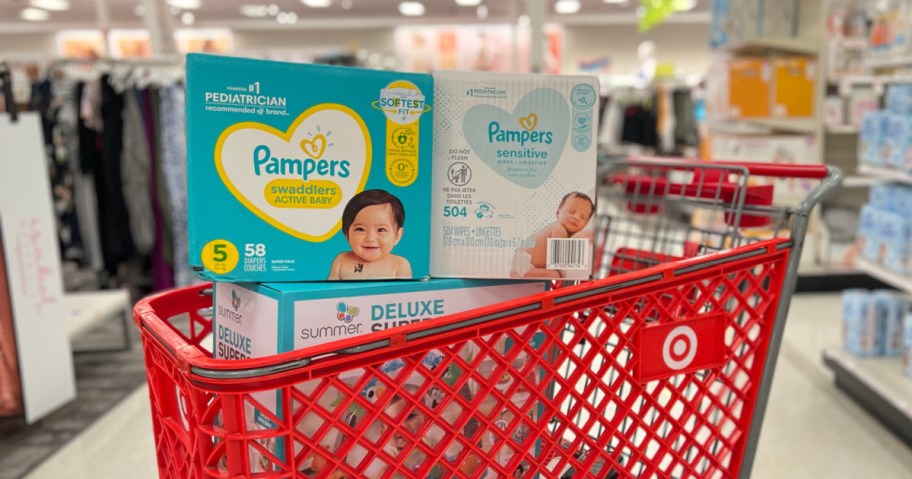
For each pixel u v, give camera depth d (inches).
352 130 36.1
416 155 37.7
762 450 95.2
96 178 177.9
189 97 33.1
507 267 39.8
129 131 171.9
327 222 36.2
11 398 99.7
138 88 171.9
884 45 126.9
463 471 40.8
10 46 510.9
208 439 33.6
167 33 233.8
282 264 35.6
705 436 70.9
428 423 36.1
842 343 122.6
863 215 125.1
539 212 39.8
